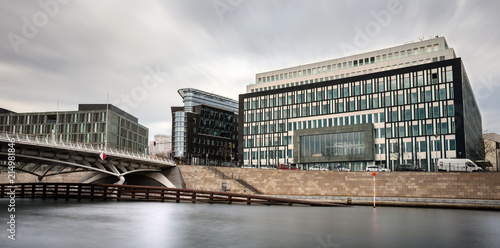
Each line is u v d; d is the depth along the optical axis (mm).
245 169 75562
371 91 99000
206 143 154500
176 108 171875
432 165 88125
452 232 24625
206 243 18922
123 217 30078
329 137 102562
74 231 22312
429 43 113000
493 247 19109
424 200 56656
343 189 65500
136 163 77125
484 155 91375
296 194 69250
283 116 113875
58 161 59625
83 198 56250
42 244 18047
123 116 139250
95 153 62969
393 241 20453
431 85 90625
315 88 108812
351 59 125312
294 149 108250
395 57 117562
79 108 133000
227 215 33844
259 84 138875
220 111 163625
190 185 79750
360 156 96000
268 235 21828
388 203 58781
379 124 96562
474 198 55625
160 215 32156
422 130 90438
